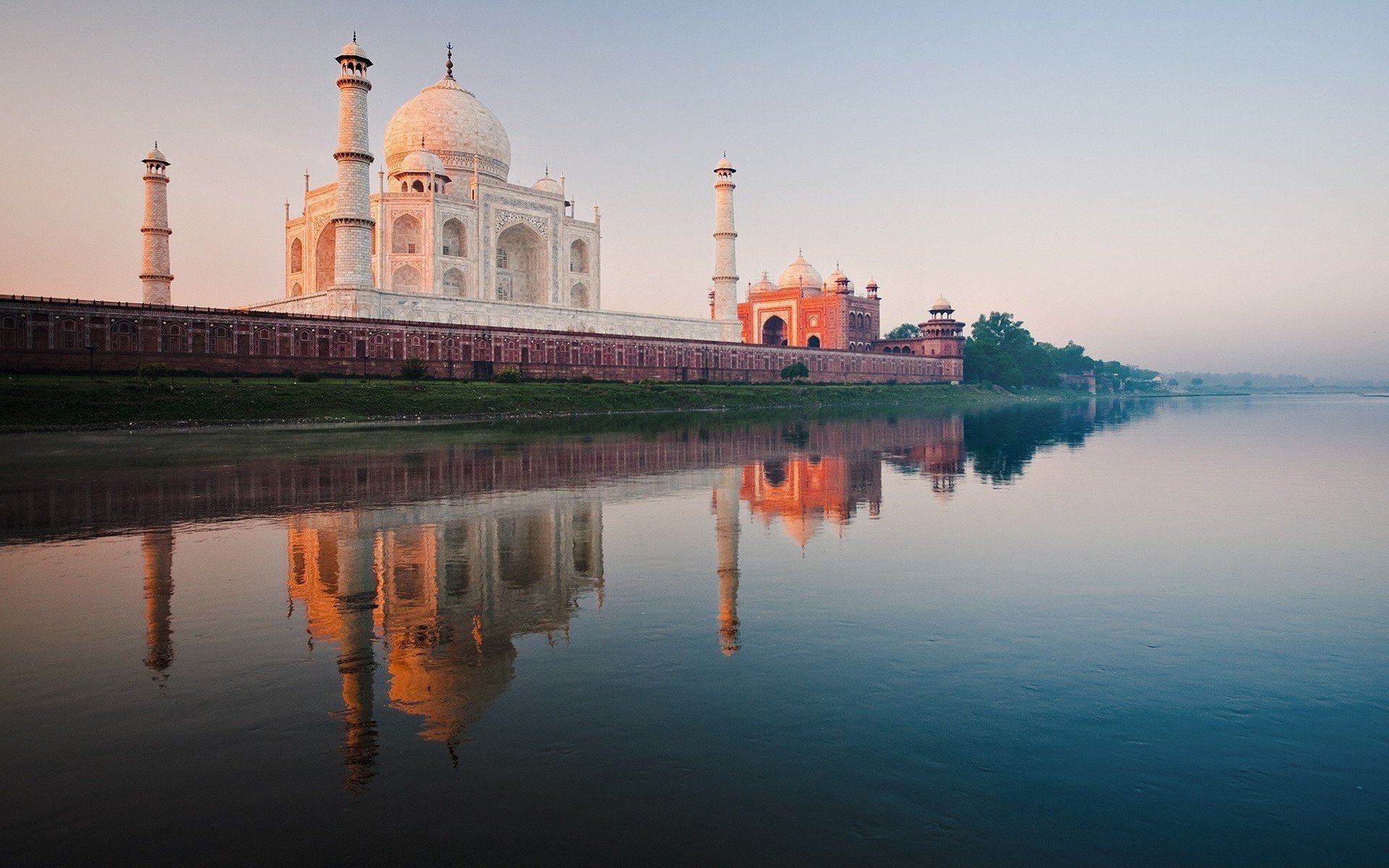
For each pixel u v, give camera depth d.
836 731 6.86
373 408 49.38
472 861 5.06
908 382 110.50
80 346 46.97
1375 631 9.59
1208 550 14.09
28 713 7.30
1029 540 14.84
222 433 37.94
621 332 83.94
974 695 7.62
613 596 11.03
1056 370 159.62
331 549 13.87
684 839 5.28
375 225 74.56
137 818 5.61
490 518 16.77
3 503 18.27
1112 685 7.89
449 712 7.27
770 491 20.75
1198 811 5.67
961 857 5.11
